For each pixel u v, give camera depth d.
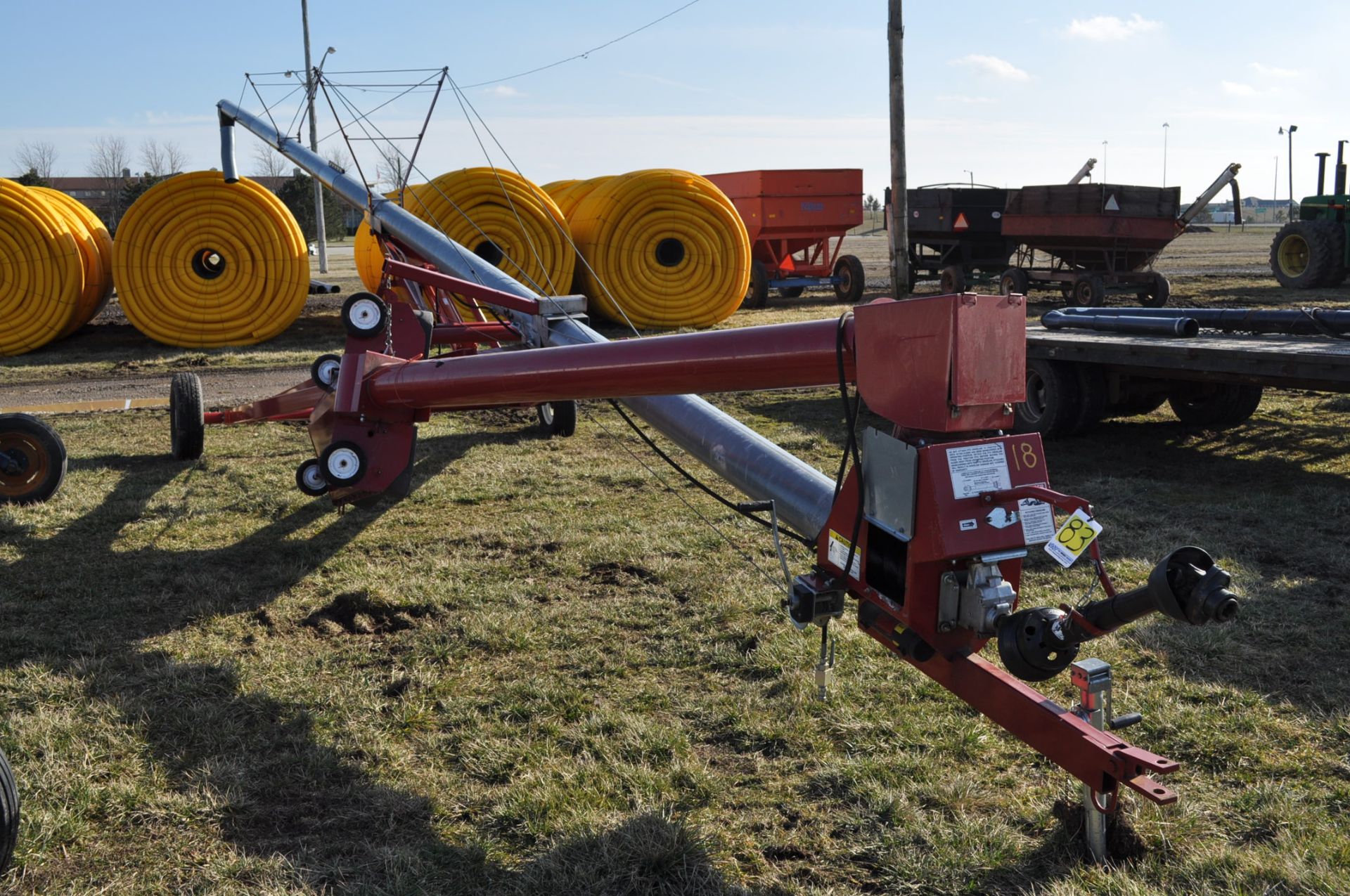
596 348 3.96
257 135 11.55
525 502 7.28
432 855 3.16
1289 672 4.32
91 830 3.31
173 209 16.53
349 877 3.06
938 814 3.33
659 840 3.17
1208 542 5.97
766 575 5.66
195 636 4.96
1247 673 4.30
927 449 2.81
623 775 3.60
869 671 4.36
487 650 4.79
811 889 2.98
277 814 3.42
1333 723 3.85
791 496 3.87
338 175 10.22
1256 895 2.84
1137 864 3.02
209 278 17.23
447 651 4.75
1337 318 7.63
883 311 2.95
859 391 3.11
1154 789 2.54
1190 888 2.91
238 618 5.20
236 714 4.12
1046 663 2.77
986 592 2.84
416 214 17.12
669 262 19.09
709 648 4.70
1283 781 3.50
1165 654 4.48
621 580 5.68
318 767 3.70
